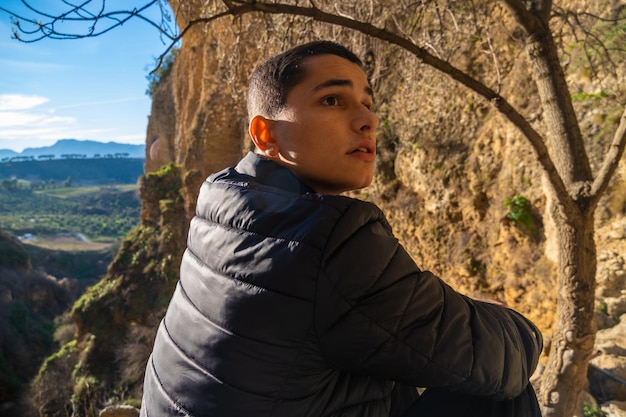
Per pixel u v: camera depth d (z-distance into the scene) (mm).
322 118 999
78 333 23125
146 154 35844
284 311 849
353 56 1070
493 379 929
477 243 7578
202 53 23766
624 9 5426
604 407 4258
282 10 2117
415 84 8523
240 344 869
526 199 6691
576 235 2561
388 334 853
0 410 26625
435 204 8328
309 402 884
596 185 2441
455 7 4836
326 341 858
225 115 20359
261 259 874
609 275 5480
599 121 5613
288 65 1022
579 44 5961
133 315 21812
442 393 1153
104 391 19859
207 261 968
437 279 981
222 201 992
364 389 968
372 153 1043
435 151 8281
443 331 891
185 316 980
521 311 6727
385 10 4527
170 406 942
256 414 858
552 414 2787
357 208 899
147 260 23141
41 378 22641
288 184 984
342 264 843
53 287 49906
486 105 7625
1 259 47469
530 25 2402
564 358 2729
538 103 6562
